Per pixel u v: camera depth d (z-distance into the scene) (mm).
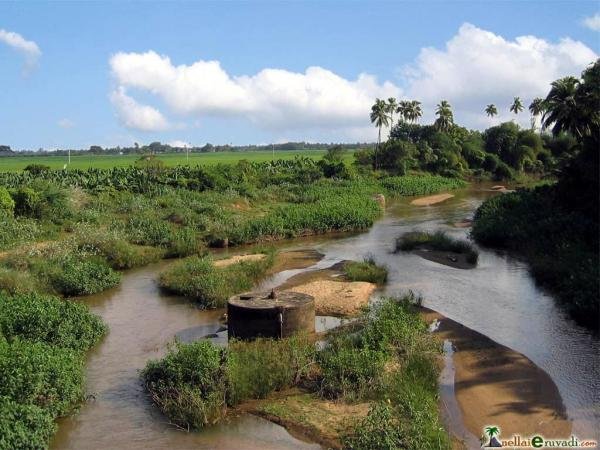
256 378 12648
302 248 32656
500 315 18672
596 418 11688
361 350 13664
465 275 24594
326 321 18141
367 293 21172
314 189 57531
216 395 11984
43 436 10734
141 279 24922
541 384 13273
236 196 48625
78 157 176250
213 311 19688
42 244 27922
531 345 15852
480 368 14297
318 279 24078
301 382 13219
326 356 13578
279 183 62938
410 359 13703
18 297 17594
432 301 20500
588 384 13258
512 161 96500
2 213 31969
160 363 13398
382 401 11086
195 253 30188
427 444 9852
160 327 18016
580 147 38594
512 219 32750
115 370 14508
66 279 21969
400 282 23516
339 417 11586
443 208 53438
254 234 34562
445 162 88875
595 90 44719
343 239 35750
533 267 24328
